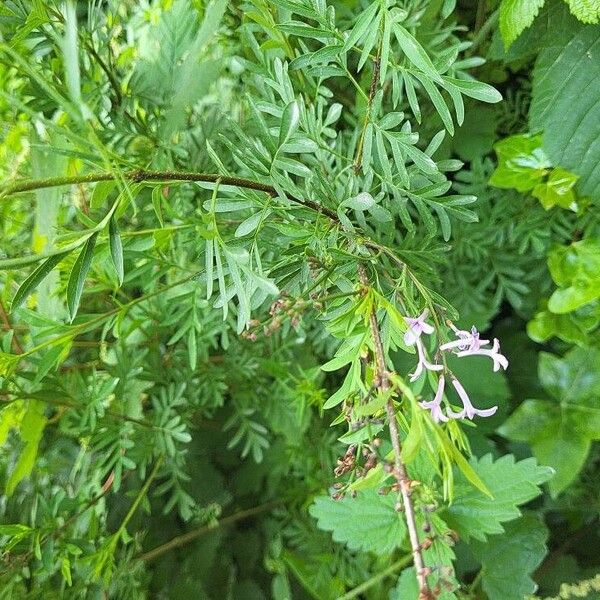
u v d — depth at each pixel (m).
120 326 0.29
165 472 0.34
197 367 0.33
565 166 0.29
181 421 0.33
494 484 0.29
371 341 0.19
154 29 0.31
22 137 0.32
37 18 0.24
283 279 0.21
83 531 0.32
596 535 0.38
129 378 0.30
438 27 0.28
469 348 0.20
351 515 0.30
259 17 0.24
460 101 0.20
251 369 0.33
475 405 0.34
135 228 0.34
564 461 0.33
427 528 0.20
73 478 0.34
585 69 0.27
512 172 0.31
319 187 0.23
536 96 0.28
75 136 0.17
